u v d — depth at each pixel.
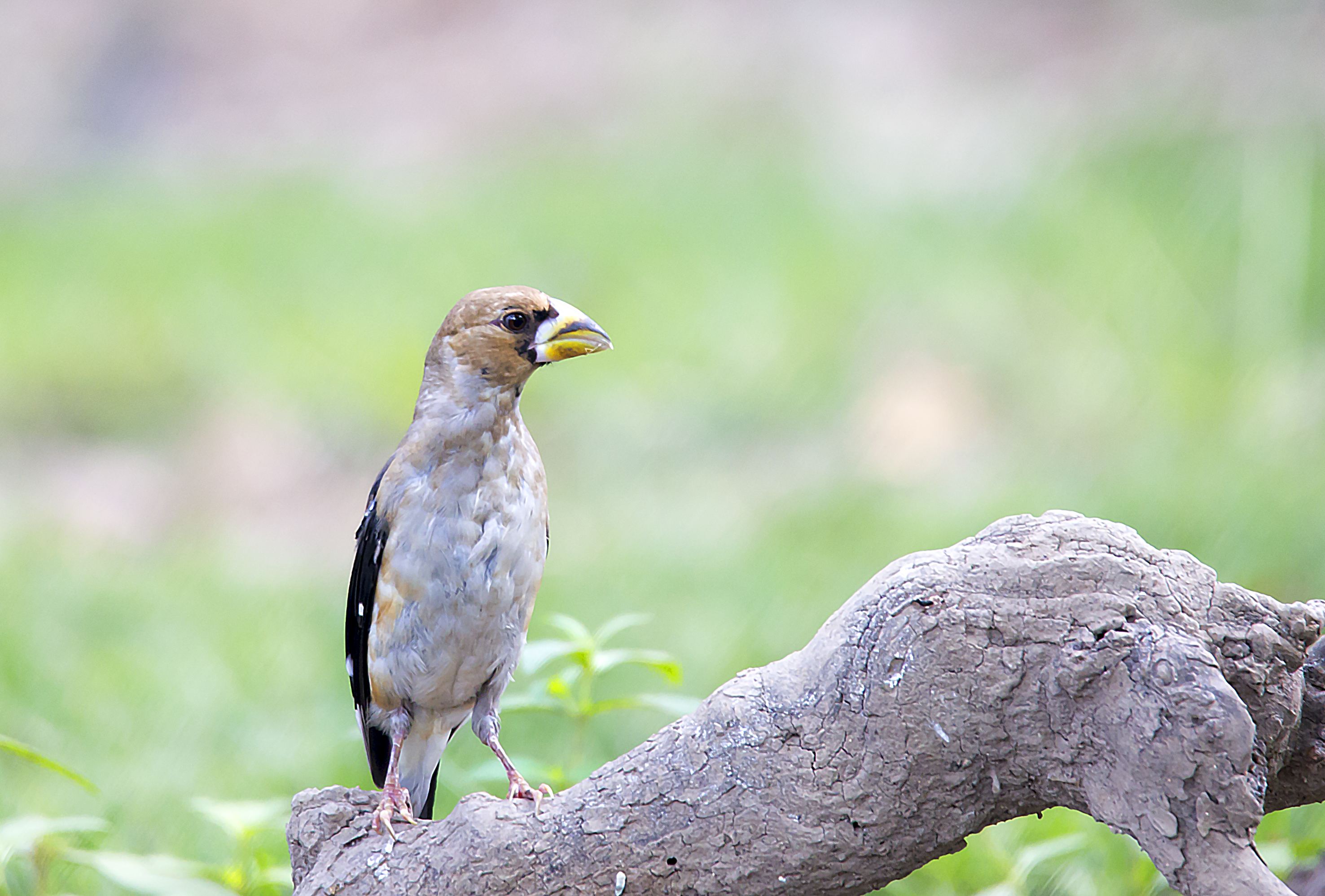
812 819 4.07
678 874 4.16
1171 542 10.08
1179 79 20.48
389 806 4.60
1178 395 13.59
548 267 18.78
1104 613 3.89
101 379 16.44
